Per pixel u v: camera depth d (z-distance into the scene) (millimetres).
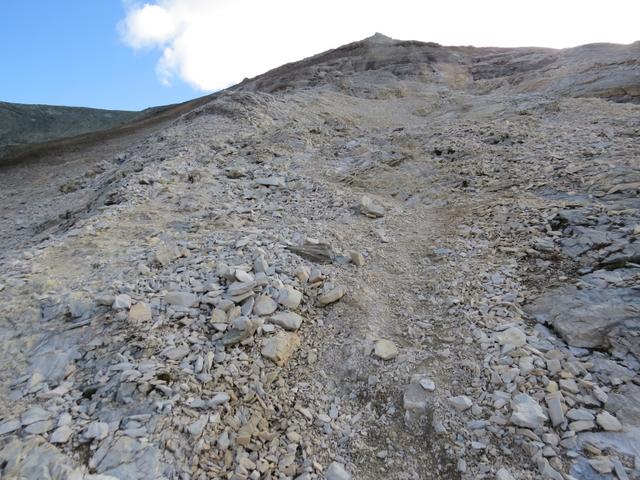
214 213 12078
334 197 13398
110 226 11156
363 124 29359
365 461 4867
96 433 4711
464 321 6895
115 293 7316
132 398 5188
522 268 8062
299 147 19797
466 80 51281
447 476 4625
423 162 16469
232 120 25109
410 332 6922
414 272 8898
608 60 35406
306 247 9406
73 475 4234
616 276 6965
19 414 5031
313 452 4945
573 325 6211
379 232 10891
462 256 9070
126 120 105188
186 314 6789
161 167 16797
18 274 8375
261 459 4777
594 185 10938
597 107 20906
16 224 22219
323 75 57000
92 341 6199
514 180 12930
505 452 4707
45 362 5895
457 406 5324
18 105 104938
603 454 4422
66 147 59594
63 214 20500
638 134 14969
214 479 4457
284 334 6594
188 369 5695
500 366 5781
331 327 7051
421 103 39719
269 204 13227
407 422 5293
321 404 5625
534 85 35719
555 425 4852
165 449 4582
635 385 5141
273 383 5840
